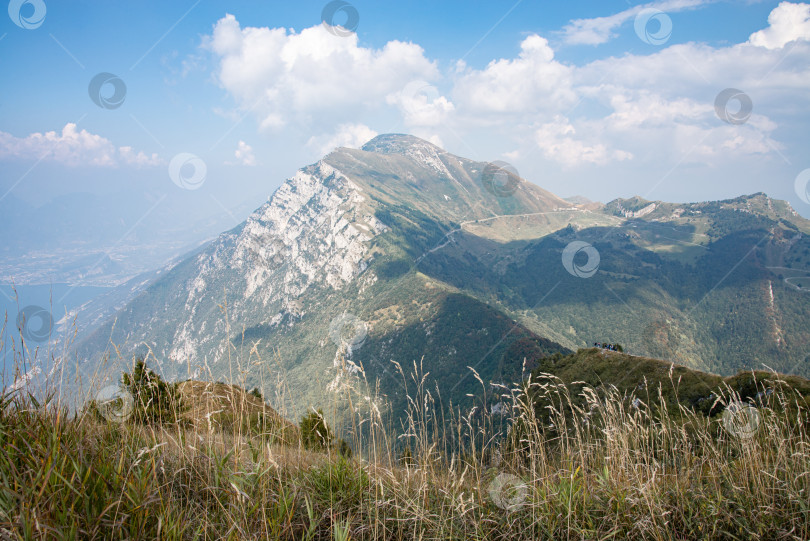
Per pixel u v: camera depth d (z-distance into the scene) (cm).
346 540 274
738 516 349
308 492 355
